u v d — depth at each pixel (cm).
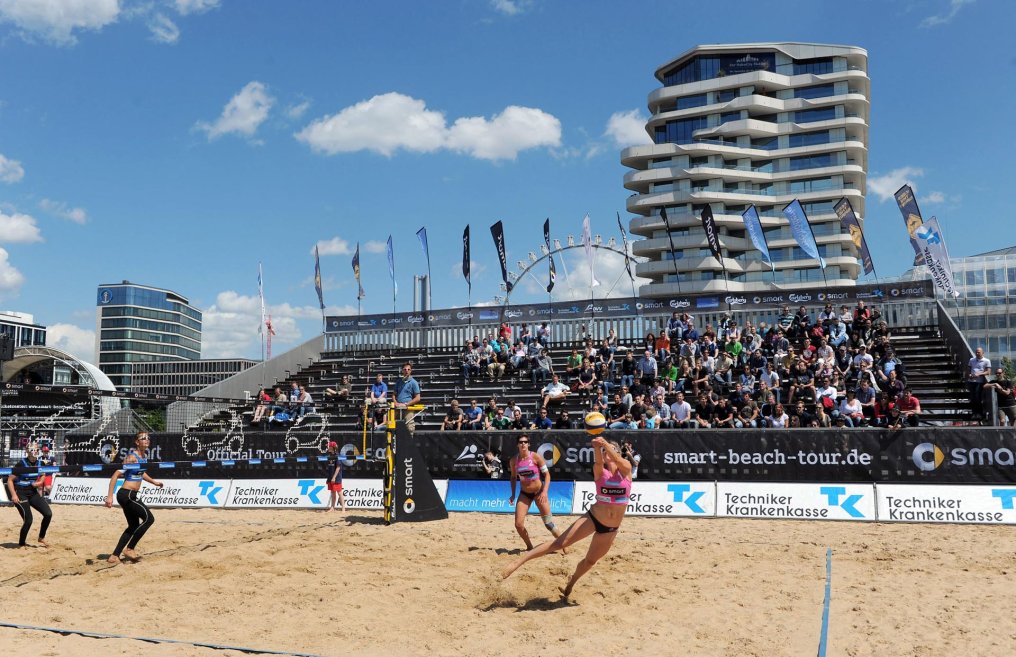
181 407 2584
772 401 1817
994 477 1412
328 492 1733
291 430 2223
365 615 810
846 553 1107
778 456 1531
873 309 2372
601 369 2331
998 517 1362
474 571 1001
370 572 1000
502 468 1686
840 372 1991
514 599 866
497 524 1406
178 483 1875
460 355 2819
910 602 835
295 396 2456
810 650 688
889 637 716
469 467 1723
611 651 693
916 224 2694
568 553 1102
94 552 1207
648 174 8006
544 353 2534
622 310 2777
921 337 2388
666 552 1105
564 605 841
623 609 826
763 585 920
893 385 1766
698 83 8244
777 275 7938
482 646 710
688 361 2200
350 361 3030
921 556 1084
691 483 1536
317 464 1931
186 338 16262
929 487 1415
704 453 1574
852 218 3397
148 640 714
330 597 882
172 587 938
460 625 772
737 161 8144
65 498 1978
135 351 14950
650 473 1599
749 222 3403
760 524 1396
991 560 1049
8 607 851
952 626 744
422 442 1767
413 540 1210
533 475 1124
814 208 7956
